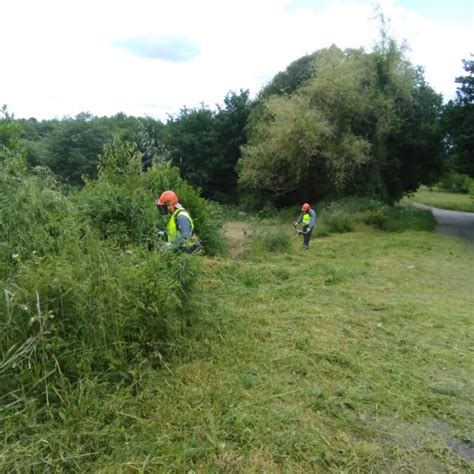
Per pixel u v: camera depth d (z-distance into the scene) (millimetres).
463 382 4266
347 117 23172
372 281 8547
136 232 6758
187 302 4688
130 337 3922
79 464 2727
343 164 22234
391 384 4133
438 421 3576
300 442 3113
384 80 23656
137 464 2746
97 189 7422
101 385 3367
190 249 5828
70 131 38656
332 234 17766
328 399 3748
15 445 2744
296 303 6469
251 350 4582
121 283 3908
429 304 7023
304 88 24062
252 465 2838
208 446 2977
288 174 25016
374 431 3354
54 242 4367
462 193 66562
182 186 10562
